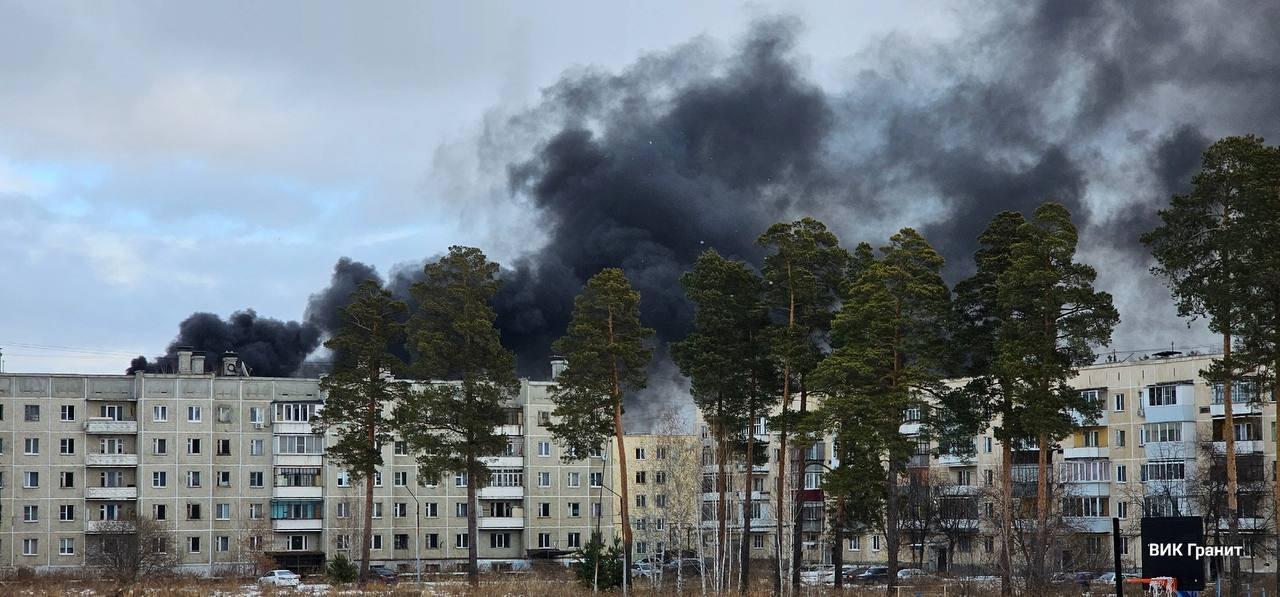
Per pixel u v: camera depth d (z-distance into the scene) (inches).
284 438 5167.3
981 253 2901.1
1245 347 2527.1
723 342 3107.8
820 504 4906.5
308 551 5118.1
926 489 4338.1
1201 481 3831.2
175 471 5049.2
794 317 3075.8
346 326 3442.4
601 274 3189.0
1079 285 2706.7
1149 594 1514.5
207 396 5142.7
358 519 5123.0
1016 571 2928.2
